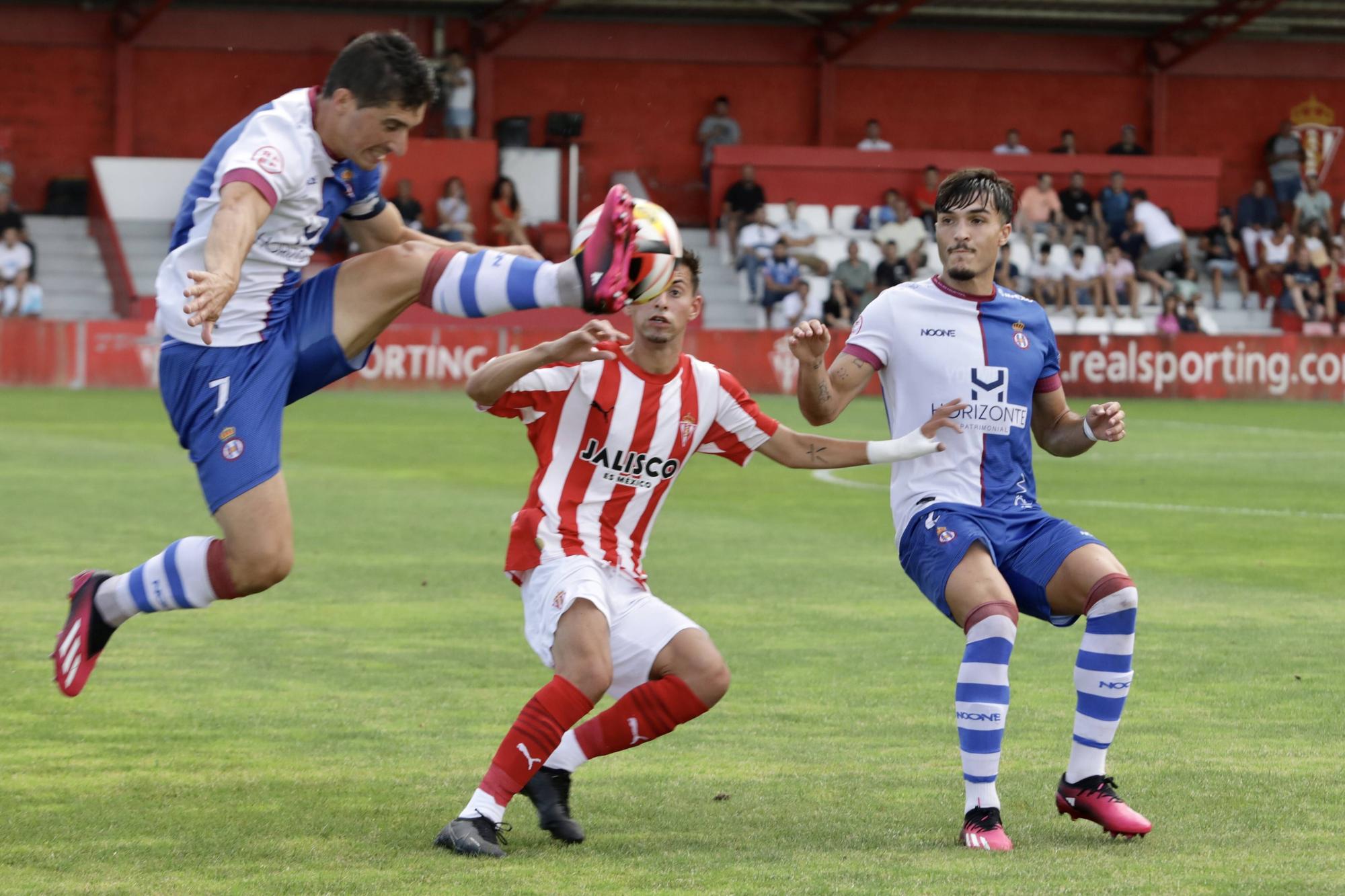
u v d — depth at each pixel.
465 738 16.61
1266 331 94.38
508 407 13.69
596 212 13.19
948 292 14.59
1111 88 105.50
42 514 33.88
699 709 13.52
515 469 45.00
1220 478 45.69
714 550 30.86
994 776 13.12
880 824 13.69
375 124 13.20
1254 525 35.41
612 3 97.00
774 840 13.17
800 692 19.03
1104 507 38.56
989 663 13.16
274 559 13.41
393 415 63.22
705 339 78.00
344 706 17.94
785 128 102.00
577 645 13.09
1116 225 93.56
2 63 91.19
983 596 13.41
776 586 26.70
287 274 13.65
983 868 12.30
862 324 14.77
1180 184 98.44
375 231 14.63
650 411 13.61
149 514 34.16
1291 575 28.47
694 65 100.44
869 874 12.12
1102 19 103.00
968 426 14.30
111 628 14.02
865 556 30.23
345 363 13.84
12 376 73.69
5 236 80.50
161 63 93.25
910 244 89.12
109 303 85.62
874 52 102.62
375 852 12.69
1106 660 13.47
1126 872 12.20
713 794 14.66
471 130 94.56
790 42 101.38
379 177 14.12
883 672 20.12
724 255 92.31
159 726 16.91
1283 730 17.19
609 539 13.78
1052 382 15.02
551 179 93.38
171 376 13.53
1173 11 101.44
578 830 13.15
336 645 21.47
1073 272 89.81
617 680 13.72
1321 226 100.88
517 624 23.08
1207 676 19.98
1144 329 90.00
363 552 29.94
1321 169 107.06
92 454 46.16
